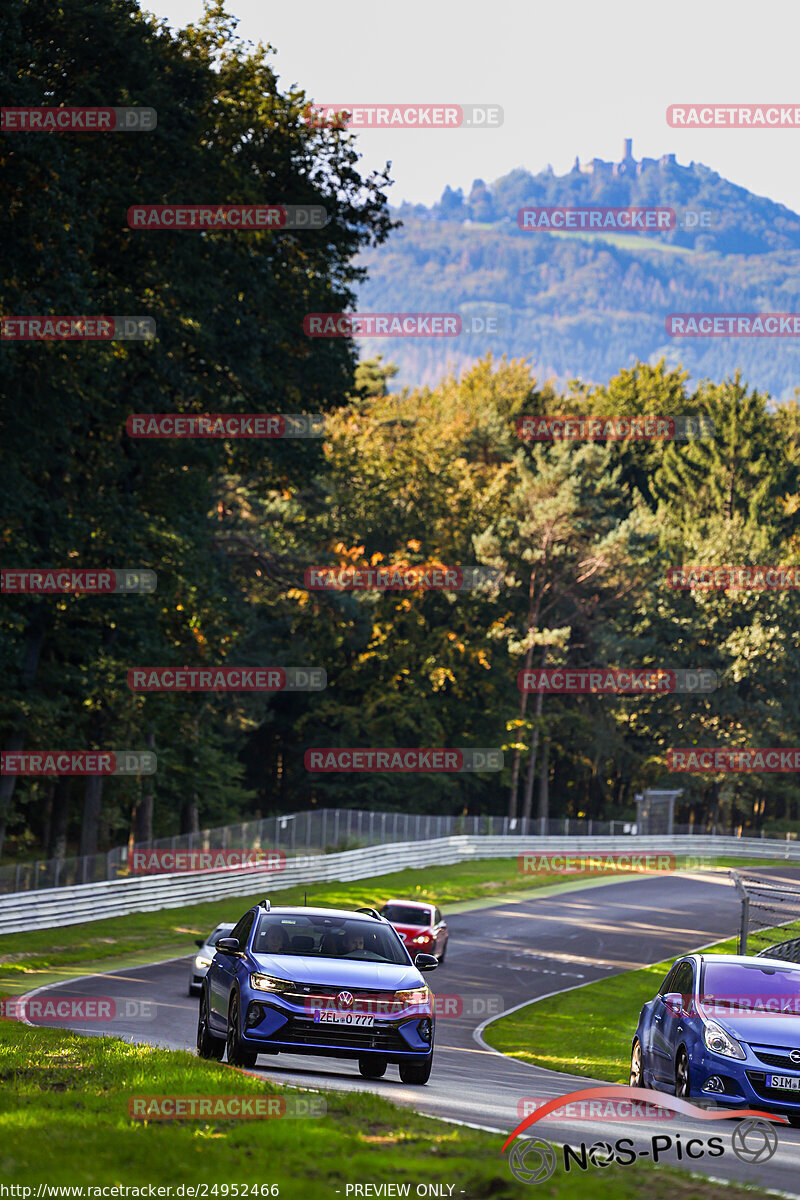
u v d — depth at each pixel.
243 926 40.44
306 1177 21.84
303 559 194.12
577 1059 67.81
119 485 118.81
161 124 94.06
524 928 128.75
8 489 96.56
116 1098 28.67
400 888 151.25
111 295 96.25
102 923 108.94
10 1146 22.78
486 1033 75.88
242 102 107.88
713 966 40.00
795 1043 36.06
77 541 107.56
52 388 92.69
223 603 132.25
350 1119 27.61
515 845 199.50
